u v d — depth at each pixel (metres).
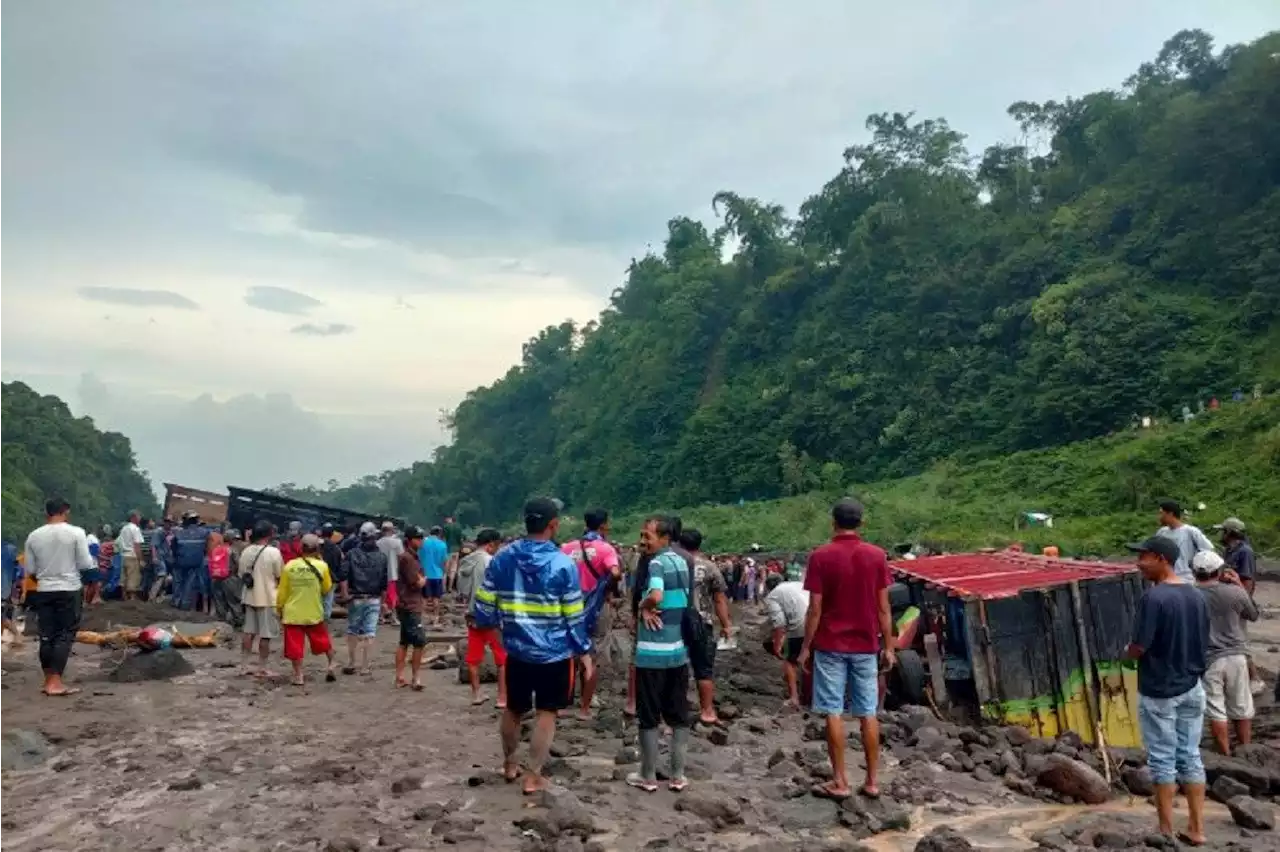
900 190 82.25
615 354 112.81
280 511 25.58
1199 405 50.78
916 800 7.19
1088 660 9.33
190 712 10.19
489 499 120.69
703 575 9.59
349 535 19.11
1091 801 7.25
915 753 8.34
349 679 12.49
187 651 14.92
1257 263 55.66
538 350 135.00
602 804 6.78
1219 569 8.34
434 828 6.14
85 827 6.43
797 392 76.94
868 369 73.56
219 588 18.05
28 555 10.94
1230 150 59.59
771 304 89.00
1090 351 57.72
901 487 58.78
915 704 9.91
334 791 7.16
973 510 49.53
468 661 10.59
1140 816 6.94
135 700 10.82
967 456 60.53
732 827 6.47
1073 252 66.38
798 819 6.65
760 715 10.17
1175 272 60.28
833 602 6.97
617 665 12.49
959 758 8.16
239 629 17.33
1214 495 41.81
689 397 93.31
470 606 10.55
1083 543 40.28
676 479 83.00
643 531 7.76
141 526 23.48
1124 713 9.40
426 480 128.38
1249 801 6.71
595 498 94.69
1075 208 69.56
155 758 8.16
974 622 9.29
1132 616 9.57
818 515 57.97
